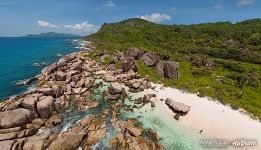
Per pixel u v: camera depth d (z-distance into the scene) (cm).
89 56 8606
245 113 3688
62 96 4134
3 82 5388
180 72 6012
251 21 19050
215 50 10212
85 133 2822
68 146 2623
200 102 4081
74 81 4950
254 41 11481
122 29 19775
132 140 2803
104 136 2883
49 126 3122
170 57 7781
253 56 8675
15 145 2534
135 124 3244
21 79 5728
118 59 7256
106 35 19238
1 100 4075
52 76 5353
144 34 16612
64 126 3153
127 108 3812
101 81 5309
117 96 4241
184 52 10538
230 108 3869
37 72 6638
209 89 4706
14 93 4569
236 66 6956
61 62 6309
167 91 4653
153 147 2694
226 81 5497
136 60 6994
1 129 2861
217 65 7425
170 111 3728
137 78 5450
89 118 3284
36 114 3262
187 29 18038
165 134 3044
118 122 3244
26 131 2850
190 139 2947
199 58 7850
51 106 3462
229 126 3281
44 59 9362
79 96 4275
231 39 12925
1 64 7862
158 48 10850
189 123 3350
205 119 3459
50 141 2700
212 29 17538
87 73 5812
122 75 5478
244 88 5191
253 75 5978
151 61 6462
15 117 2977
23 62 8431
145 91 4638
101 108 3816
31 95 3834
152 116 3550
